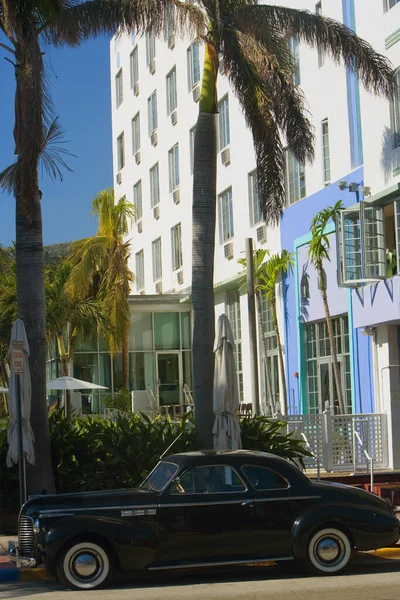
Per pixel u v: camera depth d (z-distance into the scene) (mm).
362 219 18953
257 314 28453
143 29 16078
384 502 11148
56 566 10414
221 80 31312
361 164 21828
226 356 15281
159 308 34094
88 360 33094
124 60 44219
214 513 10625
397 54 19000
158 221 39062
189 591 10109
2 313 29781
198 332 15656
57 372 34875
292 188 25781
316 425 18125
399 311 18141
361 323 20094
